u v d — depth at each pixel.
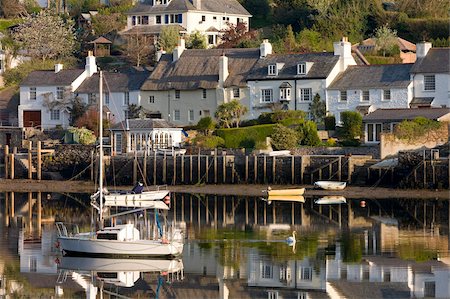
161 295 104.38
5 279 110.81
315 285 107.12
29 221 150.88
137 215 155.50
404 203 167.50
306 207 164.50
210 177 193.12
